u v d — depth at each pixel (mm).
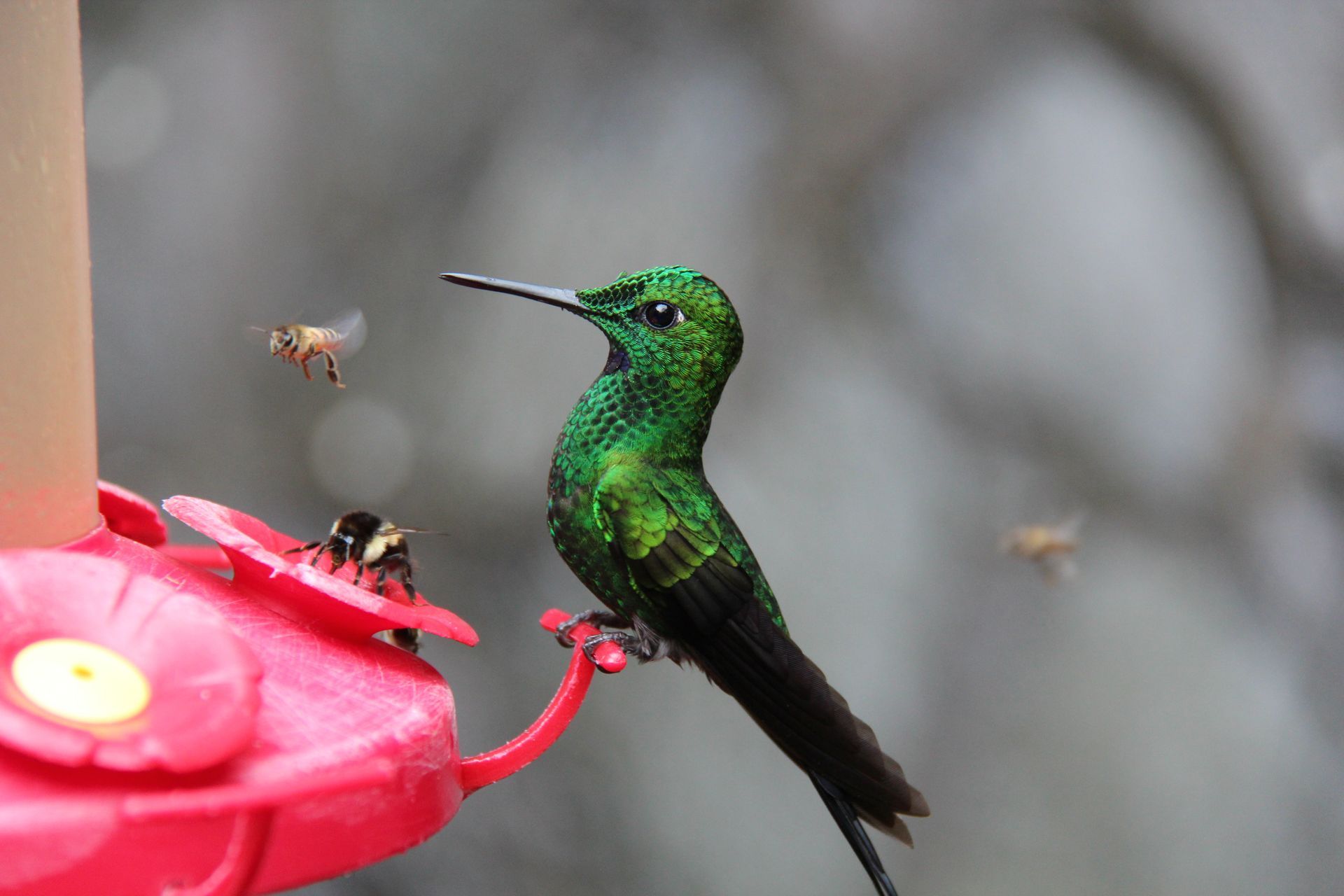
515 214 13734
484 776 4047
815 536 13234
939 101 13734
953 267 13812
